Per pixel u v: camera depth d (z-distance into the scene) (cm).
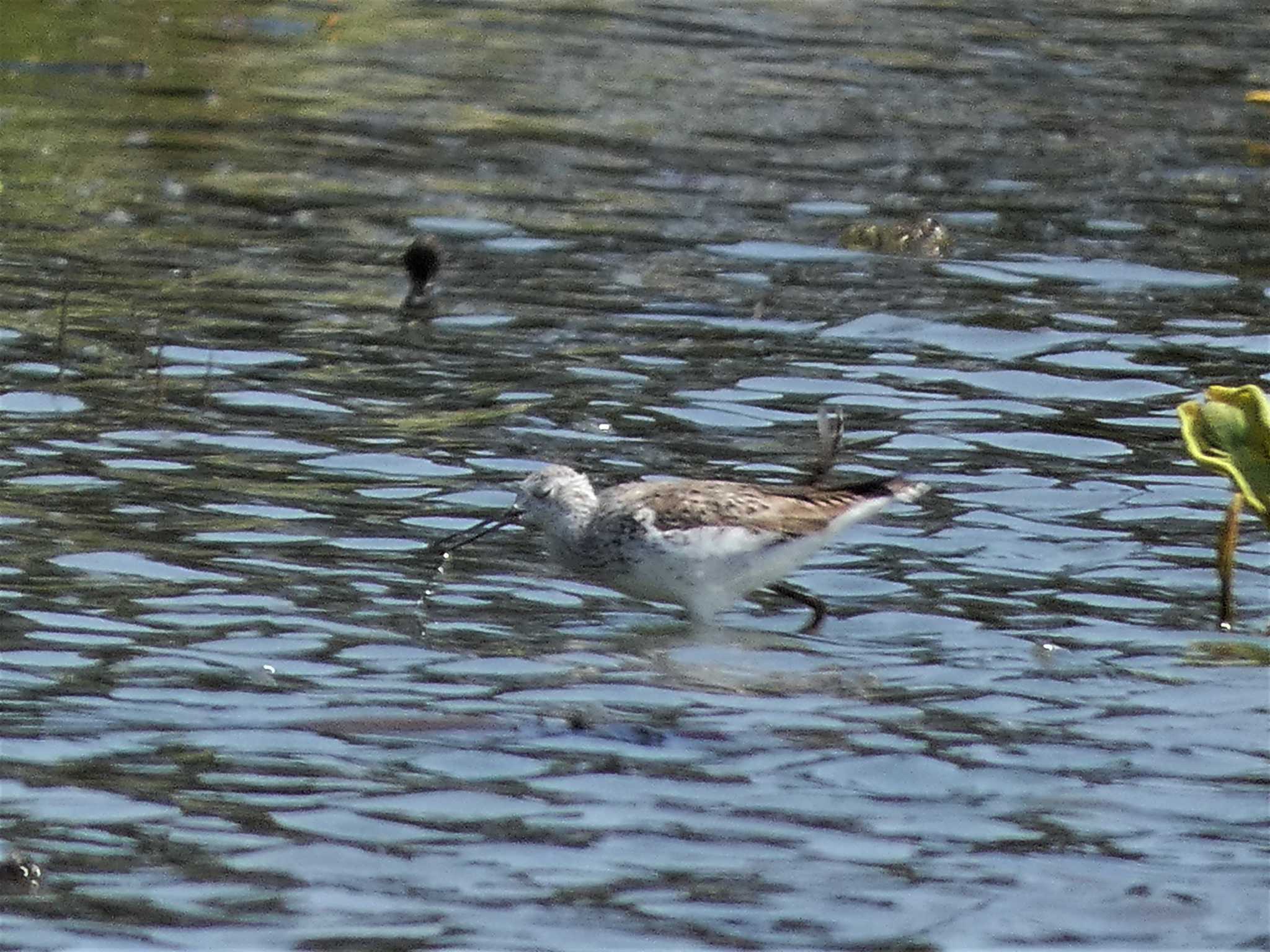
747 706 1210
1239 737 1175
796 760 1138
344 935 936
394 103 2730
